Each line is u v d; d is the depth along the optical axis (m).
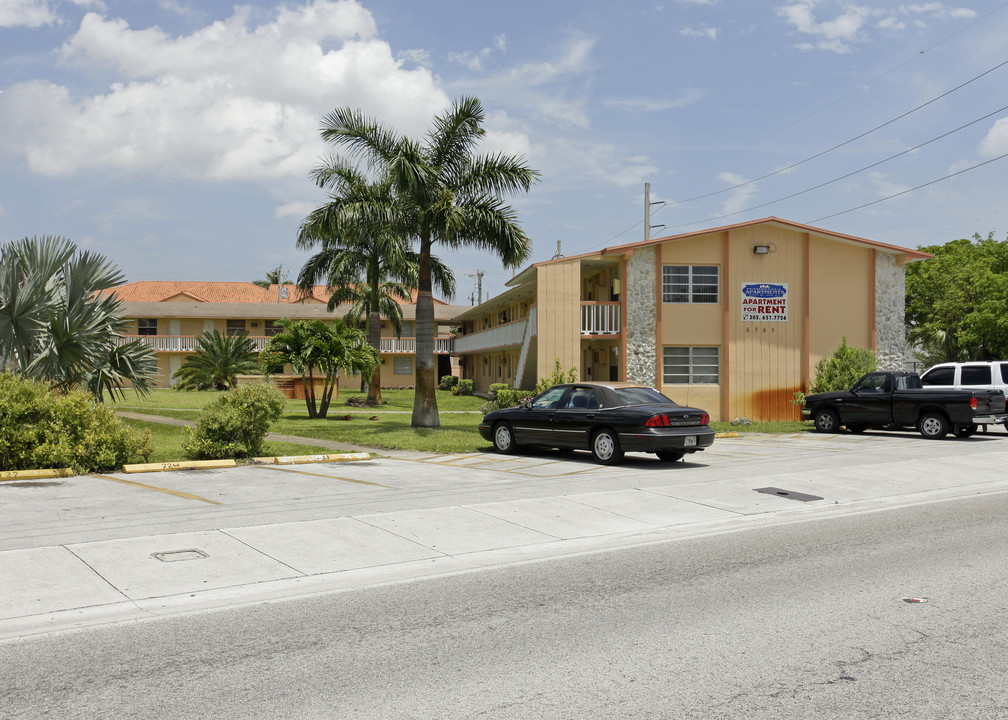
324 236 24.31
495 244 23.30
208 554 8.09
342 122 22.83
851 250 29.33
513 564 8.14
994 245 43.50
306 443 19.12
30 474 12.95
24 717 4.48
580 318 27.95
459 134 23.06
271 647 5.65
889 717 4.52
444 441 19.25
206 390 44.22
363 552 8.41
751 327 28.64
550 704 4.69
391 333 58.84
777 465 15.51
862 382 23.59
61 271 17.16
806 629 6.05
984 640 5.79
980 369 24.19
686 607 6.63
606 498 11.50
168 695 4.80
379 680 5.05
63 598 6.68
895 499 12.42
